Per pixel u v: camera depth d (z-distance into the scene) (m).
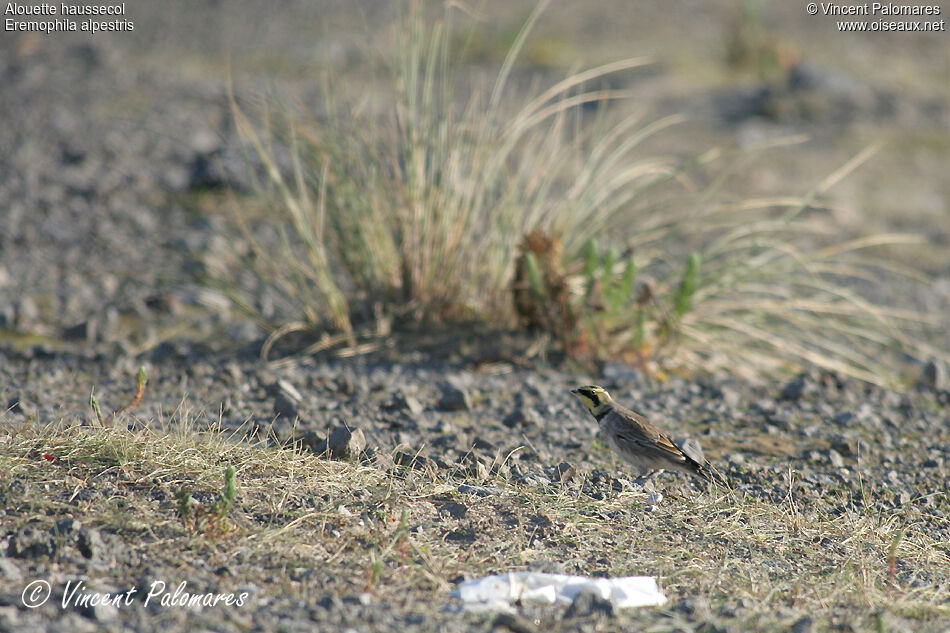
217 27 47.19
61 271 19.72
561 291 14.99
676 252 21.19
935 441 12.66
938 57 43.00
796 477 10.91
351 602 7.21
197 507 8.33
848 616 7.43
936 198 27.41
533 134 17.05
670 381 14.59
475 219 15.98
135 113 31.70
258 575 7.61
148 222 23.05
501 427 12.25
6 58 39.03
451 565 7.98
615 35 45.06
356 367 14.59
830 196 26.44
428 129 15.72
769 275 16.38
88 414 11.75
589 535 8.78
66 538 7.82
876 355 17.30
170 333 16.33
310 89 33.75
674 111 33.69
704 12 52.12
